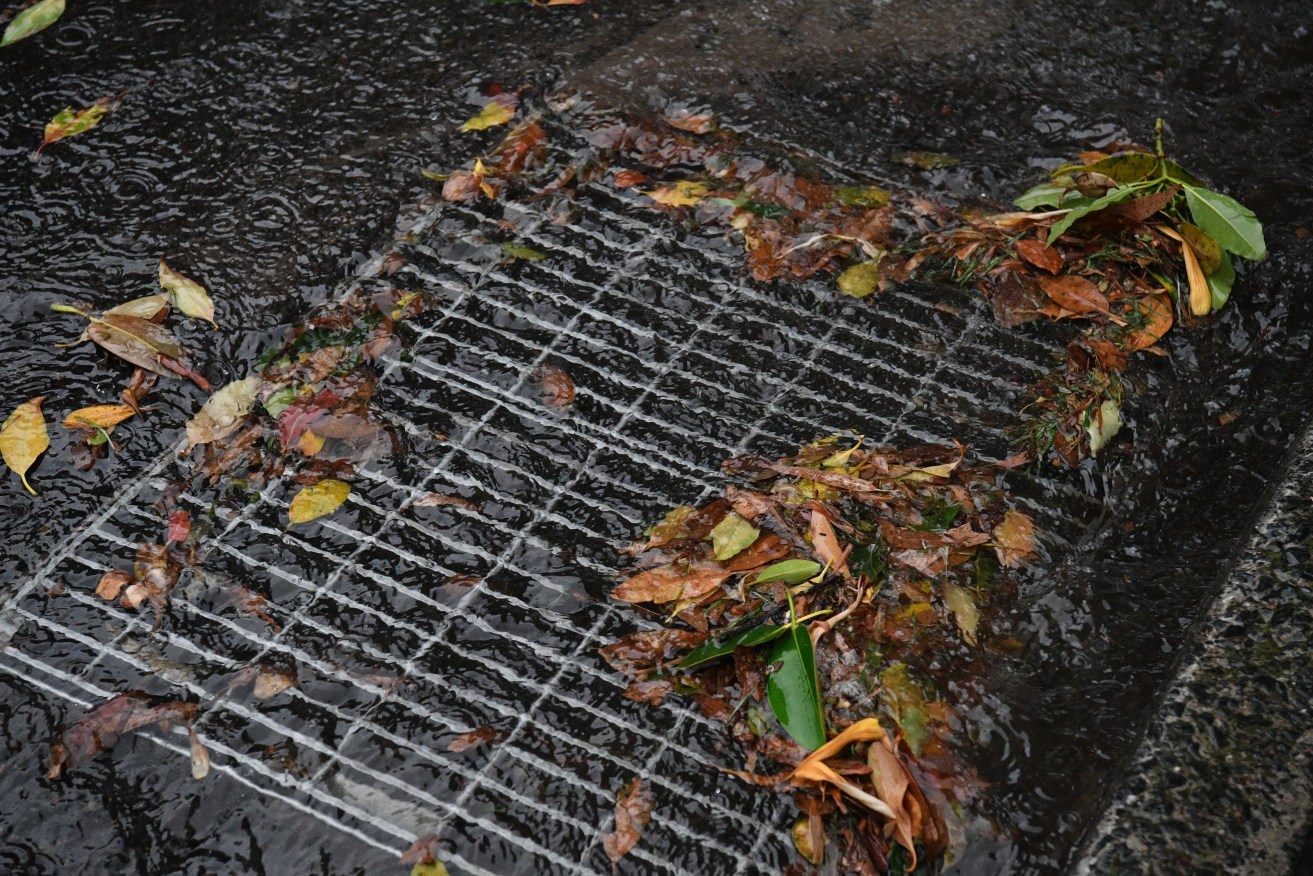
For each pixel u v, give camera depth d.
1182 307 2.49
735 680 1.90
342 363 2.36
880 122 2.89
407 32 3.13
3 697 1.90
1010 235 2.57
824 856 1.72
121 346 2.34
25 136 2.86
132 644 1.97
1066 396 2.30
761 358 2.39
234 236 2.60
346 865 1.72
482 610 2.00
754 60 3.02
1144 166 2.55
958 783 1.76
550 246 2.58
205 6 3.20
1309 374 2.42
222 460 2.21
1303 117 2.92
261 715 1.88
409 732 1.86
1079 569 2.09
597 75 2.95
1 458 2.21
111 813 1.78
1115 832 1.61
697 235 2.61
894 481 2.15
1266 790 1.63
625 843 1.74
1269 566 1.89
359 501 2.15
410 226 2.62
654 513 2.13
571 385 2.33
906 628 1.94
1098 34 3.13
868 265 2.54
